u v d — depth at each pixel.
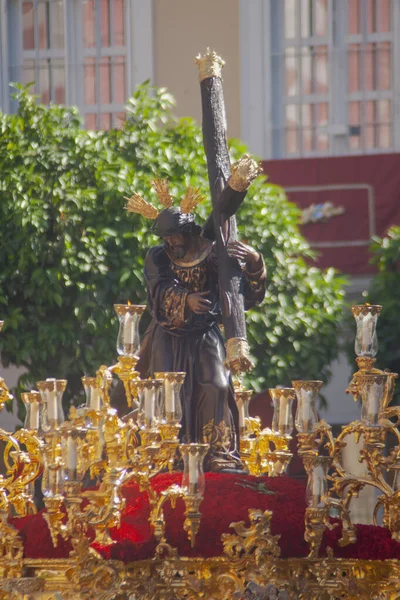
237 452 11.71
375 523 10.34
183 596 9.88
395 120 24.48
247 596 10.26
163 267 11.93
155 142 19.00
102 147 18.75
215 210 11.55
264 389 19.14
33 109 18.94
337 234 23.59
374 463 9.89
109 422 9.75
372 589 10.12
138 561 9.74
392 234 21.59
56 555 9.92
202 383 11.64
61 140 18.77
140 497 10.41
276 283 18.77
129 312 10.34
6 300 17.83
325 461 9.69
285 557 9.98
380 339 20.83
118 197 18.19
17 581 9.91
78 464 9.77
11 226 18.06
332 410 24.22
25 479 11.28
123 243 18.19
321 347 19.00
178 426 9.94
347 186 23.59
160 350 11.82
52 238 18.20
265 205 18.95
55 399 9.85
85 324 18.06
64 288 18.12
